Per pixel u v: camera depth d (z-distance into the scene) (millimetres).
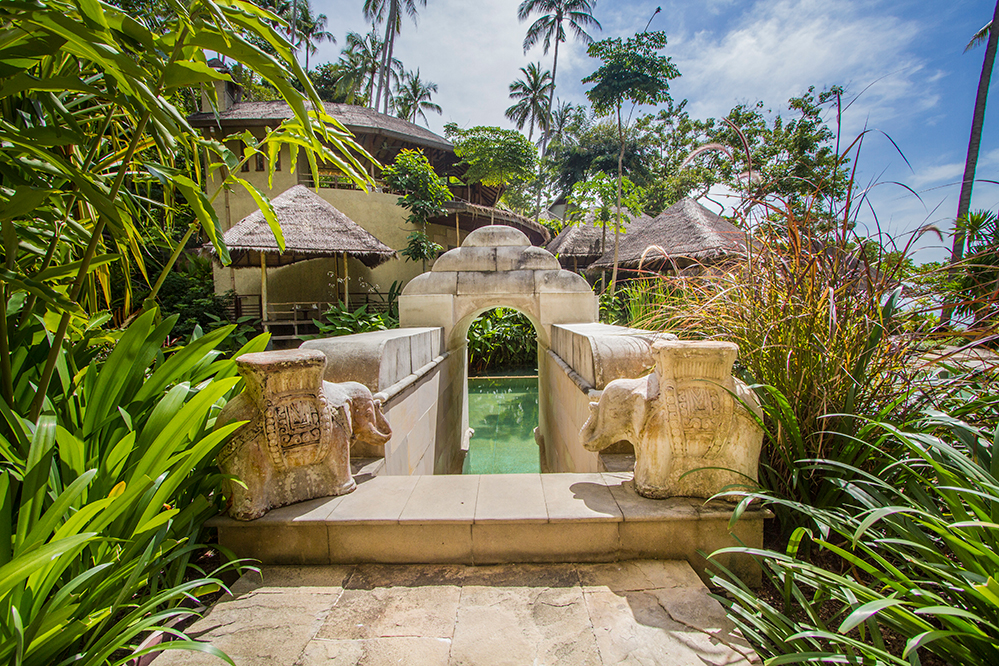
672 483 2088
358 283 12883
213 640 1510
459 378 6211
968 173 8930
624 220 11625
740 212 2418
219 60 13422
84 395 1833
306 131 1594
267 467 2037
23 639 1010
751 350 2244
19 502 1495
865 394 1980
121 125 2199
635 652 1428
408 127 17219
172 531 1746
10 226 1478
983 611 1174
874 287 2049
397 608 1677
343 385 2434
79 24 1183
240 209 13281
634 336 3172
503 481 2350
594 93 11781
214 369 2254
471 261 5480
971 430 1417
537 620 1596
